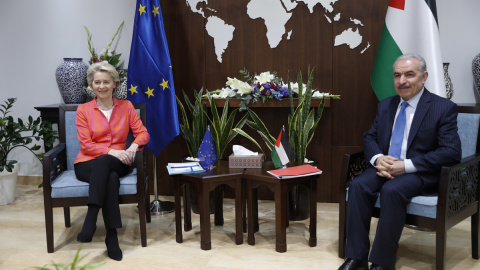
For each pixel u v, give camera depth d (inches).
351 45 122.4
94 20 142.8
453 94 121.3
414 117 87.7
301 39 125.4
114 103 106.4
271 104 120.0
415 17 109.6
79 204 95.7
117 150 101.7
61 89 134.0
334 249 96.8
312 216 97.5
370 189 84.7
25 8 147.1
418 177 84.4
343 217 90.5
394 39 111.3
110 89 103.3
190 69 133.3
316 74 125.7
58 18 145.3
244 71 129.6
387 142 91.3
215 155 104.8
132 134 111.2
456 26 119.2
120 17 140.8
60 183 95.7
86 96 137.2
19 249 99.5
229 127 115.3
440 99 87.0
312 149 129.3
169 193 140.3
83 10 143.2
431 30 108.0
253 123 113.8
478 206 88.7
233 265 89.5
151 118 122.6
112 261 92.4
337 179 128.7
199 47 131.9
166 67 119.8
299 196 109.9
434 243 99.7
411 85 86.5
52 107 133.0
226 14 128.8
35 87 150.9
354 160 92.6
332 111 126.3
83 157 101.4
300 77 112.6
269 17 126.3
